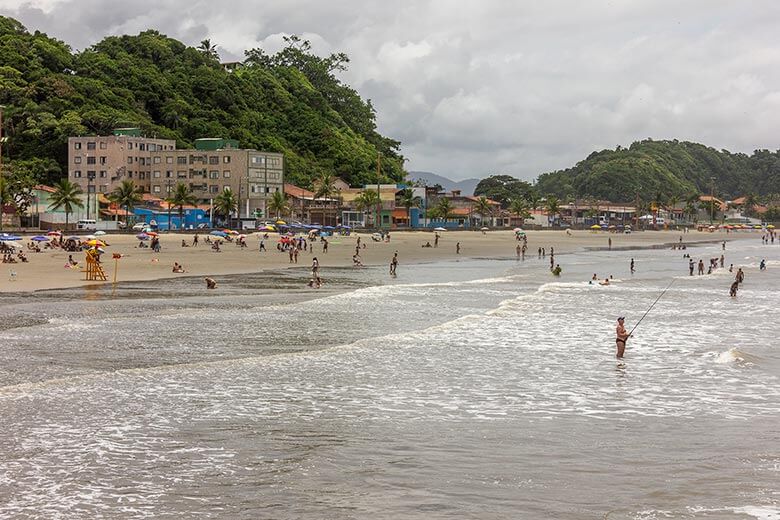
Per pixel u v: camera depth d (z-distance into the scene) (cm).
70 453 1983
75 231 14288
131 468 1873
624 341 3522
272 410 2456
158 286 6619
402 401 2609
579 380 3002
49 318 4466
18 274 7331
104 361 3238
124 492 1711
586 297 6300
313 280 6888
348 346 3703
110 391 2680
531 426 2291
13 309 4841
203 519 1562
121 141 19000
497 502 1656
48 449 2012
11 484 1752
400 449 2045
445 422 2333
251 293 6169
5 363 3144
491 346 3784
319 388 2792
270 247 12775
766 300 6303
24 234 13138
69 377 2894
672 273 9469
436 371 3141
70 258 8312
